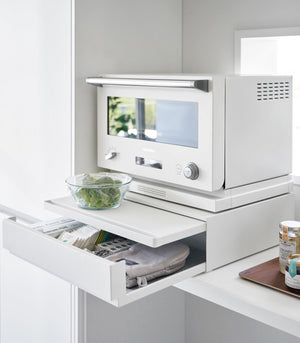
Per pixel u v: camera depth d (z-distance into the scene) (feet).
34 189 6.10
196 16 5.99
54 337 6.04
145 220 4.39
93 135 5.49
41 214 6.07
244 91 4.49
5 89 6.32
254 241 4.80
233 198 4.55
